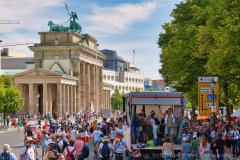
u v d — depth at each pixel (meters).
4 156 29.77
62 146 38.28
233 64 54.50
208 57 68.88
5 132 116.69
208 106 56.44
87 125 80.00
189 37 76.31
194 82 78.69
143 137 47.16
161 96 48.03
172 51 80.62
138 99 47.94
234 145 48.47
